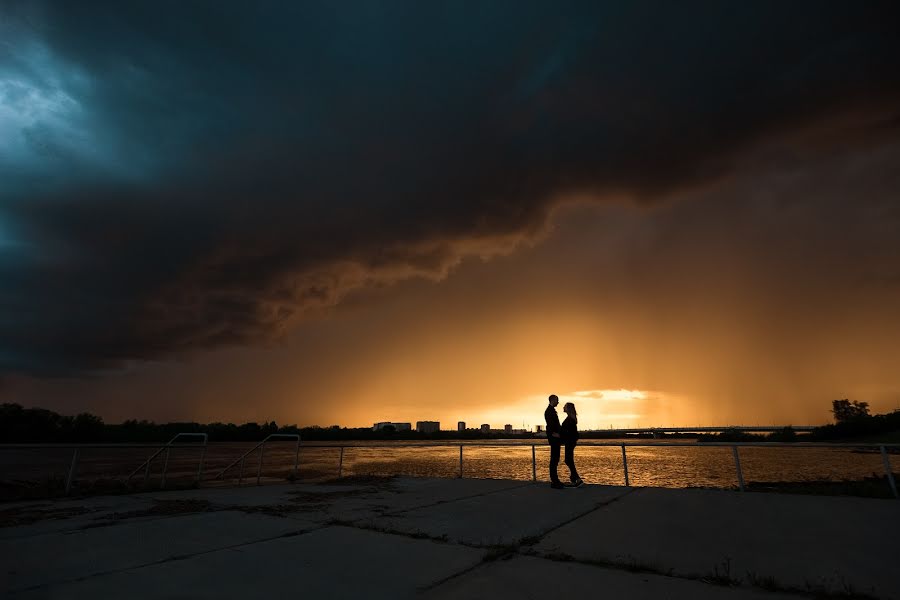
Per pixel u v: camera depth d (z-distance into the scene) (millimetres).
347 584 3830
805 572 4094
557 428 10234
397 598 3516
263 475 29703
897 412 109000
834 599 3523
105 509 7613
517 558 4598
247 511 7297
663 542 5172
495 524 6188
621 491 9344
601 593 3619
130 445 10789
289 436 13406
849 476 32906
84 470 34938
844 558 4496
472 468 45562
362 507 7645
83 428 95188
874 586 3748
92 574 4090
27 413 92250
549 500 8234
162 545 5105
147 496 9312
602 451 100688
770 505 7332
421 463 56625
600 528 5895
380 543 5176
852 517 6320
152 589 3713
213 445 12219
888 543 5027
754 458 65250
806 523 6008
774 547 4914
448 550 4875
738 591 3674
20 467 38906
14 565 4352
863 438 107312
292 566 4320
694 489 9562
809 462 53344
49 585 3799
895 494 8148
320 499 8672
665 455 77812
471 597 3539
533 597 3537
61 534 5660
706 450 94375
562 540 5285
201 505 7969
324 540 5328
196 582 3881
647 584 3828
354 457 74625
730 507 7215
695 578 3980
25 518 6781
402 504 7938
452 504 7898
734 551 4777
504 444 12484
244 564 4387
